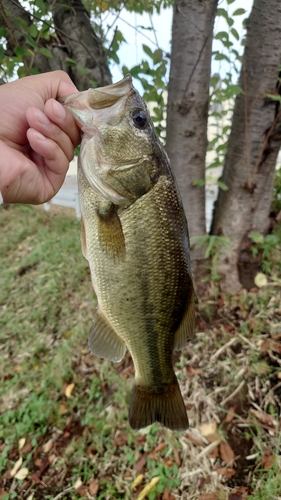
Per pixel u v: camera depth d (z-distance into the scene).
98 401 0.51
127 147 0.23
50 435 0.49
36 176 0.24
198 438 0.43
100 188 0.23
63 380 0.55
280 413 0.43
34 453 0.47
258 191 0.54
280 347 0.48
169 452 0.43
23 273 0.83
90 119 0.22
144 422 0.29
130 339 0.27
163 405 0.29
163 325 0.27
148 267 0.25
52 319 0.67
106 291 0.25
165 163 0.25
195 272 0.58
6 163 0.22
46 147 0.22
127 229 0.24
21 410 0.52
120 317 0.26
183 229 0.26
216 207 0.60
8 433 0.50
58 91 0.24
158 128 0.51
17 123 0.23
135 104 0.23
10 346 0.65
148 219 0.24
